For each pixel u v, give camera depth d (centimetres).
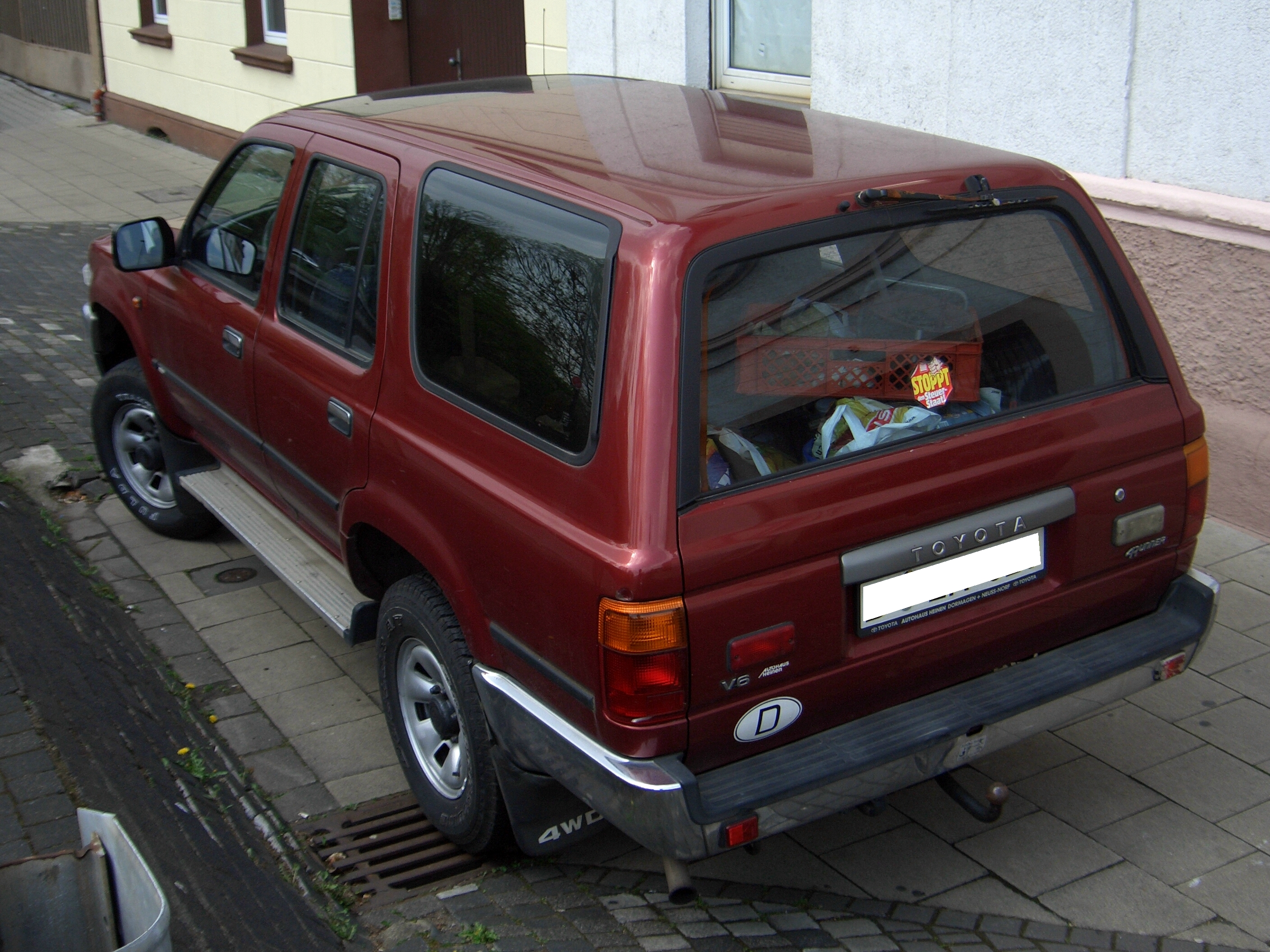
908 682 282
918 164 293
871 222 274
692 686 249
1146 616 325
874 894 323
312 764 384
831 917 313
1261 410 502
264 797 365
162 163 1373
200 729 396
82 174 1320
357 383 341
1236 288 498
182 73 1430
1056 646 309
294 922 289
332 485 363
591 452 256
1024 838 344
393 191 336
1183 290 518
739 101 370
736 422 259
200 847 300
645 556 243
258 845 331
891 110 639
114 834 209
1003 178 296
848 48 655
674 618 244
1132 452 302
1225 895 319
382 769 381
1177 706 402
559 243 276
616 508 248
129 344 541
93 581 497
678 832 251
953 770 300
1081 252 306
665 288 250
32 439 633
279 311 390
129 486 539
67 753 306
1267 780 365
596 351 259
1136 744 384
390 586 354
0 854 266
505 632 287
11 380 717
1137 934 305
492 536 282
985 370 293
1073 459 292
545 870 335
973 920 311
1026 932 307
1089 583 303
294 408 376
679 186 274
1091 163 548
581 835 322
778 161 295
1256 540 506
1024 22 559
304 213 381
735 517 249
